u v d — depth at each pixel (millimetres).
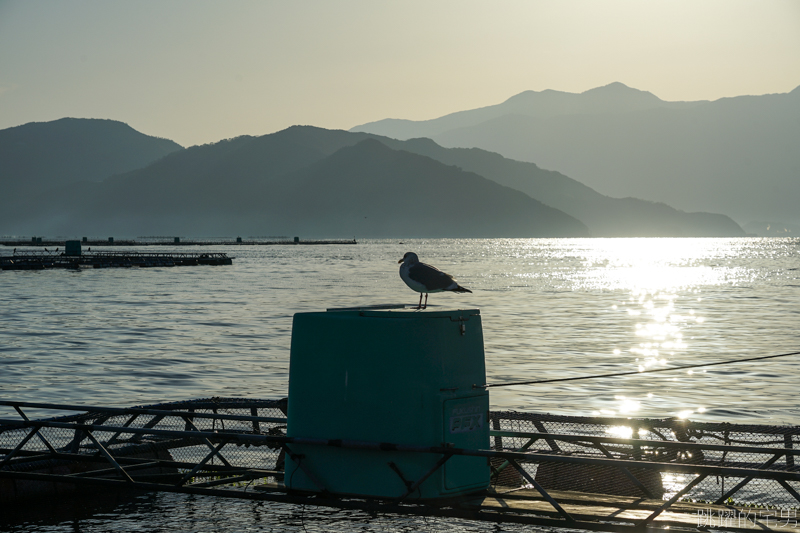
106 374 22891
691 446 7965
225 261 127438
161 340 31875
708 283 86438
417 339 6926
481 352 7391
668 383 21812
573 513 7645
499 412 10398
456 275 102625
